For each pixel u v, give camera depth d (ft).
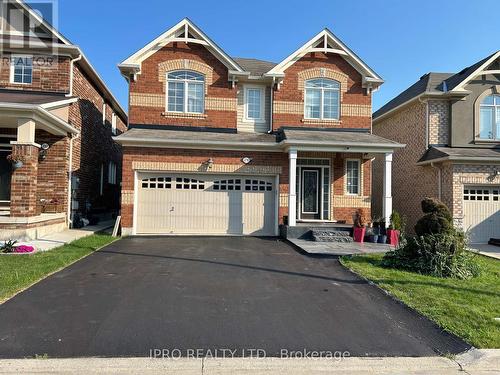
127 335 14.30
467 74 50.19
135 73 45.42
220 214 44.47
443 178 47.44
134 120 45.44
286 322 16.19
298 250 34.91
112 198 67.41
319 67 48.70
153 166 42.75
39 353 12.66
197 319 16.20
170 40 45.83
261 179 45.44
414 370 12.42
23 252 28.58
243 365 12.34
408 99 54.54
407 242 28.27
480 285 22.81
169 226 43.52
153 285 21.35
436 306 18.37
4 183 42.55
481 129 50.16
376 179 60.90
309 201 47.55
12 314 16.19
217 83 47.09
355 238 40.29
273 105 47.78
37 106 34.06
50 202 42.68
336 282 23.18
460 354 13.46
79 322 15.44
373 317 17.02
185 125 46.29
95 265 26.17
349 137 44.11
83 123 49.88
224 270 25.72
